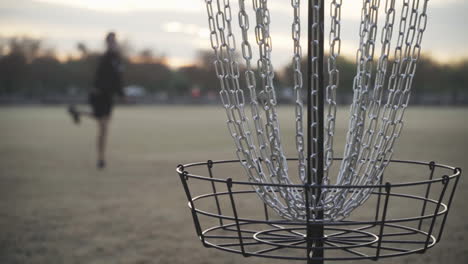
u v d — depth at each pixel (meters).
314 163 1.86
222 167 11.27
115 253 4.73
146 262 4.42
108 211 6.75
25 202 7.47
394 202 7.02
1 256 4.62
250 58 1.76
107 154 14.60
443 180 1.79
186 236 5.35
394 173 9.76
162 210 6.80
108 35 11.10
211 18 1.76
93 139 20.42
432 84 76.62
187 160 12.70
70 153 15.10
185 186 1.95
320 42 1.78
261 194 1.91
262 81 1.79
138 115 42.47
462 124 26.95
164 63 107.81
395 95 1.78
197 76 99.19
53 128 27.38
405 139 17.72
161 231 5.59
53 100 73.69
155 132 23.36
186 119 35.44
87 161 13.02
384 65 1.77
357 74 1.85
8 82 83.69
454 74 77.12
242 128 1.82
